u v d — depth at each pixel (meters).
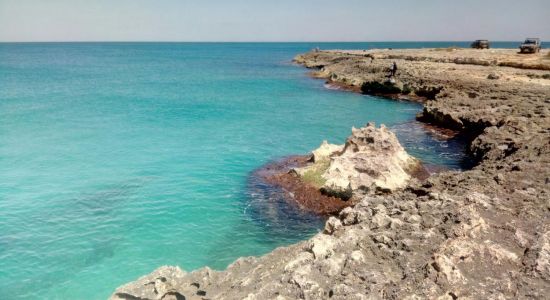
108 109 52.38
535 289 9.80
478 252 11.29
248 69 116.62
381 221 13.59
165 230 19.97
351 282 10.18
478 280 10.16
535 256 11.09
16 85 74.19
